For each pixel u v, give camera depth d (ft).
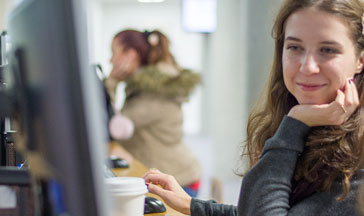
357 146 3.17
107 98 9.05
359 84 3.36
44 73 1.99
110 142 9.12
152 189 4.33
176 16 40.52
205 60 39.93
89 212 1.86
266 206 3.16
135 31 9.38
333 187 3.11
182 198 4.25
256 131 4.25
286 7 3.36
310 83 3.24
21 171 2.88
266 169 3.26
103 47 39.70
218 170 19.11
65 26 1.81
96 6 36.24
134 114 8.96
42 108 2.05
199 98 41.37
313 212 3.08
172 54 9.52
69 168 1.88
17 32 2.36
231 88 19.35
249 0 17.58
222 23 19.36
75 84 1.82
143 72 9.10
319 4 3.18
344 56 3.19
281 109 4.00
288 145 3.26
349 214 3.03
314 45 3.20
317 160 3.21
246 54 17.81
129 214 3.59
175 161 8.93
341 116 3.19
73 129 1.83
